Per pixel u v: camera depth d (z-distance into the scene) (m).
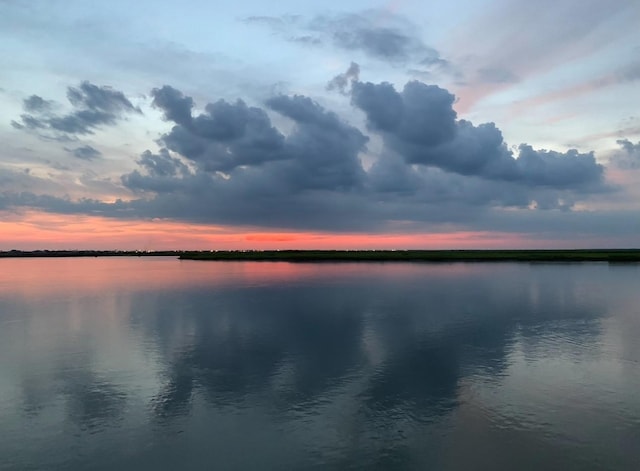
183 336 23.92
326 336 23.39
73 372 17.84
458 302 34.94
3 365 18.84
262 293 41.75
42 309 33.91
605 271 68.00
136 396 15.17
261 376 16.97
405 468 10.52
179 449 11.54
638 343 21.56
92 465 10.86
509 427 12.49
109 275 71.12
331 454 11.17
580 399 14.45
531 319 27.78
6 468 10.76
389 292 41.59
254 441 11.87
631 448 11.29
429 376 16.78
